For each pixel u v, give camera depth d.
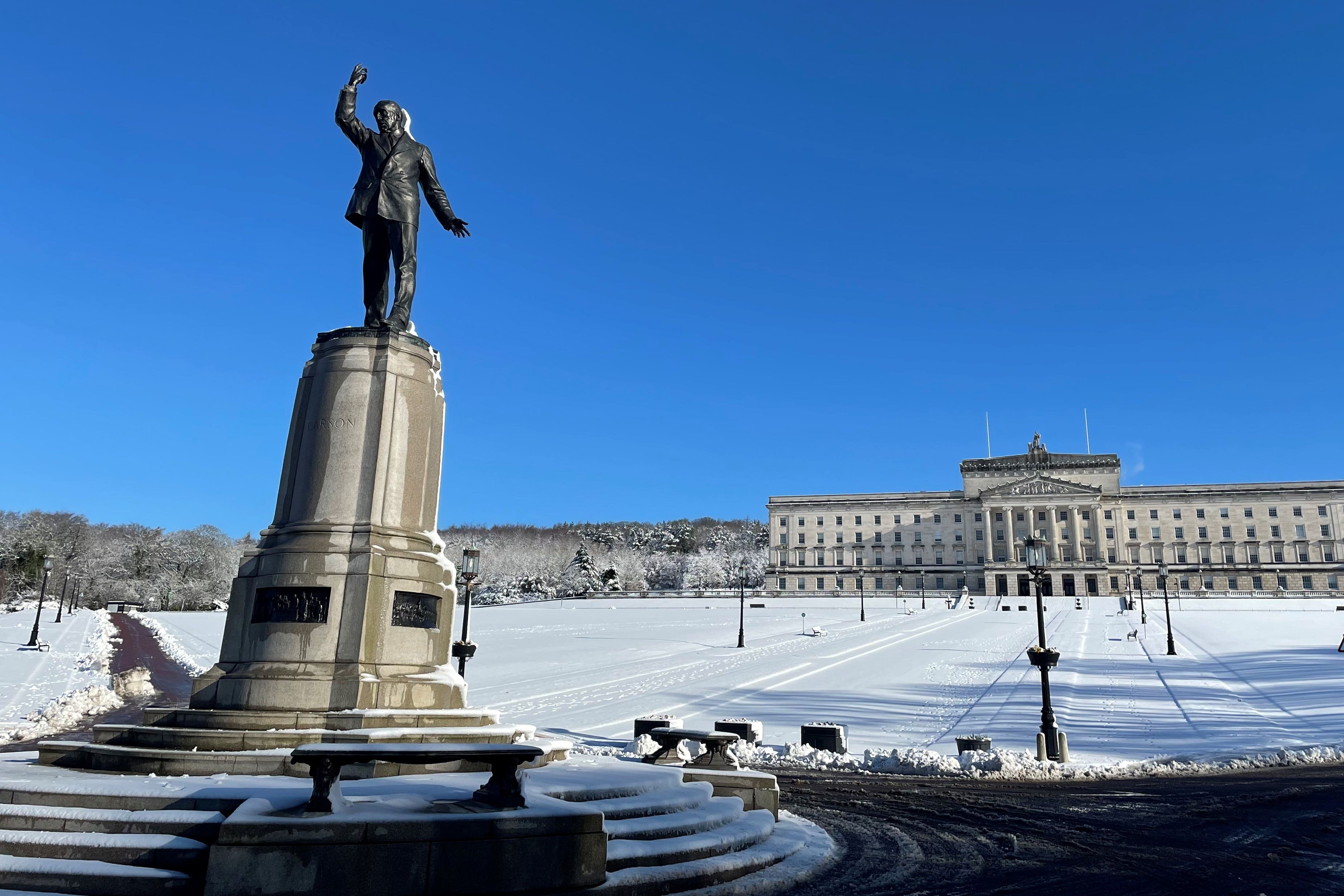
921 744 22.47
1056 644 53.84
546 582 146.25
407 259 14.69
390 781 9.62
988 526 137.00
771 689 34.12
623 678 38.25
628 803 9.84
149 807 8.46
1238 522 134.38
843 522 150.50
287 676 12.03
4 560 116.50
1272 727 23.52
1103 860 10.61
